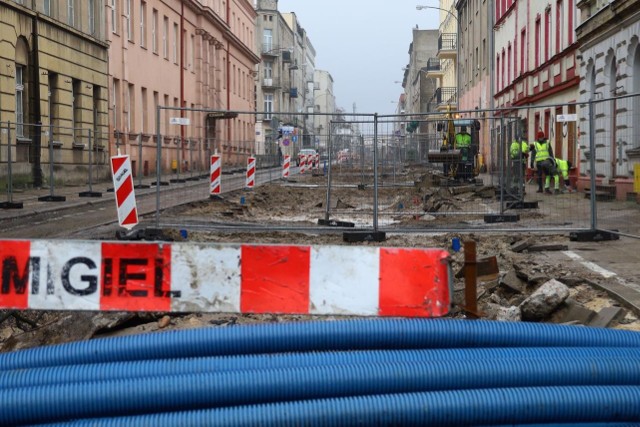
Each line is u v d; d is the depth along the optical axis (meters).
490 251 11.88
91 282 4.83
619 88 21.00
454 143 18.31
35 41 29.25
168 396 4.35
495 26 46.41
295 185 27.19
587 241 12.78
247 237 13.63
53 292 4.82
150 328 7.27
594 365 4.61
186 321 7.48
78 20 33.69
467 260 5.05
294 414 4.24
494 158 18.03
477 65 54.06
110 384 4.36
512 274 8.78
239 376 4.42
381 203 18.56
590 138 12.86
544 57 32.16
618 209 12.51
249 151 26.98
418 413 4.30
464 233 13.88
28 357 4.76
